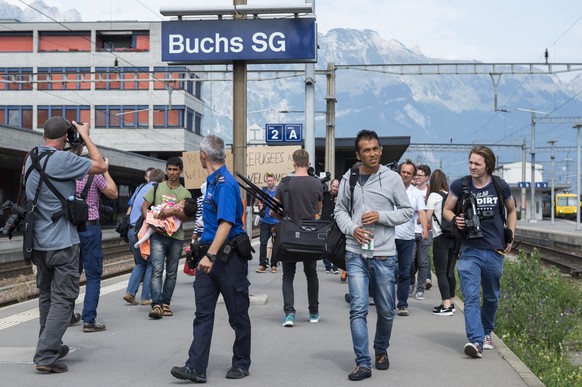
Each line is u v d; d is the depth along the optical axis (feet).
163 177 33.50
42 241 19.99
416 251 37.50
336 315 31.24
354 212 20.11
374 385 18.93
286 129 77.71
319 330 27.43
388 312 20.43
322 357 22.48
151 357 22.26
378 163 20.26
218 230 19.19
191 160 43.91
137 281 33.63
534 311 30.22
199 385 18.88
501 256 23.18
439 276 31.83
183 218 30.19
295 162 28.76
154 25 222.28
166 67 221.87
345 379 19.60
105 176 26.37
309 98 75.15
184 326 27.89
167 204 29.94
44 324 21.12
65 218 20.18
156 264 29.96
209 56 34.40
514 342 26.63
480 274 23.06
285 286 28.45
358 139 20.21
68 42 222.48
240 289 19.57
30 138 100.89
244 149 35.09
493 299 23.61
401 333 27.02
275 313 31.81
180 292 39.47
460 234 23.12
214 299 19.52
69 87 222.28
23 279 54.44
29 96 221.66
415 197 32.04
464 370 20.71
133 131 223.92
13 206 20.61
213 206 19.65
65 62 221.46
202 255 19.66
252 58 34.32
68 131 21.13
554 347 28.09
